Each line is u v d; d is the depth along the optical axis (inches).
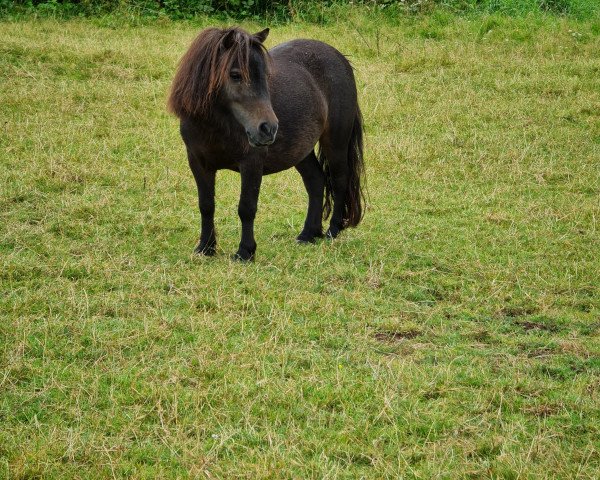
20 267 389.7
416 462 260.1
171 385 295.0
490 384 308.3
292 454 256.2
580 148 634.8
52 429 265.9
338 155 478.6
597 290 412.2
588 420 286.5
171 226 466.9
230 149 404.8
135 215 475.2
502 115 691.4
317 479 246.1
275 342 328.2
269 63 395.9
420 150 619.8
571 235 487.2
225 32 392.8
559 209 525.0
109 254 417.4
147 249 430.6
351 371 312.5
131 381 296.2
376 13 973.2
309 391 297.0
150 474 247.0
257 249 444.8
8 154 561.0
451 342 347.9
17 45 767.7
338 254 441.7
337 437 268.8
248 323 347.9
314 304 372.2
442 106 706.2
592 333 365.4
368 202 522.0
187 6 970.1
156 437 267.3
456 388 301.6
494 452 266.1
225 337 332.2
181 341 331.6
